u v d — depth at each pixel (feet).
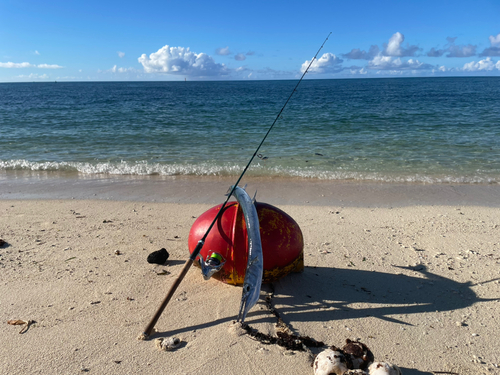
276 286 12.13
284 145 41.47
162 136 47.96
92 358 8.65
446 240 16.31
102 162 33.50
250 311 10.68
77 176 28.78
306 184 26.45
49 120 64.75
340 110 82.02
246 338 9.39
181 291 11.71
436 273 13.23
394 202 22.33
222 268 11.06
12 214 19.58
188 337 9.46
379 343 9.37
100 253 14.61
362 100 116.98
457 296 11.64
